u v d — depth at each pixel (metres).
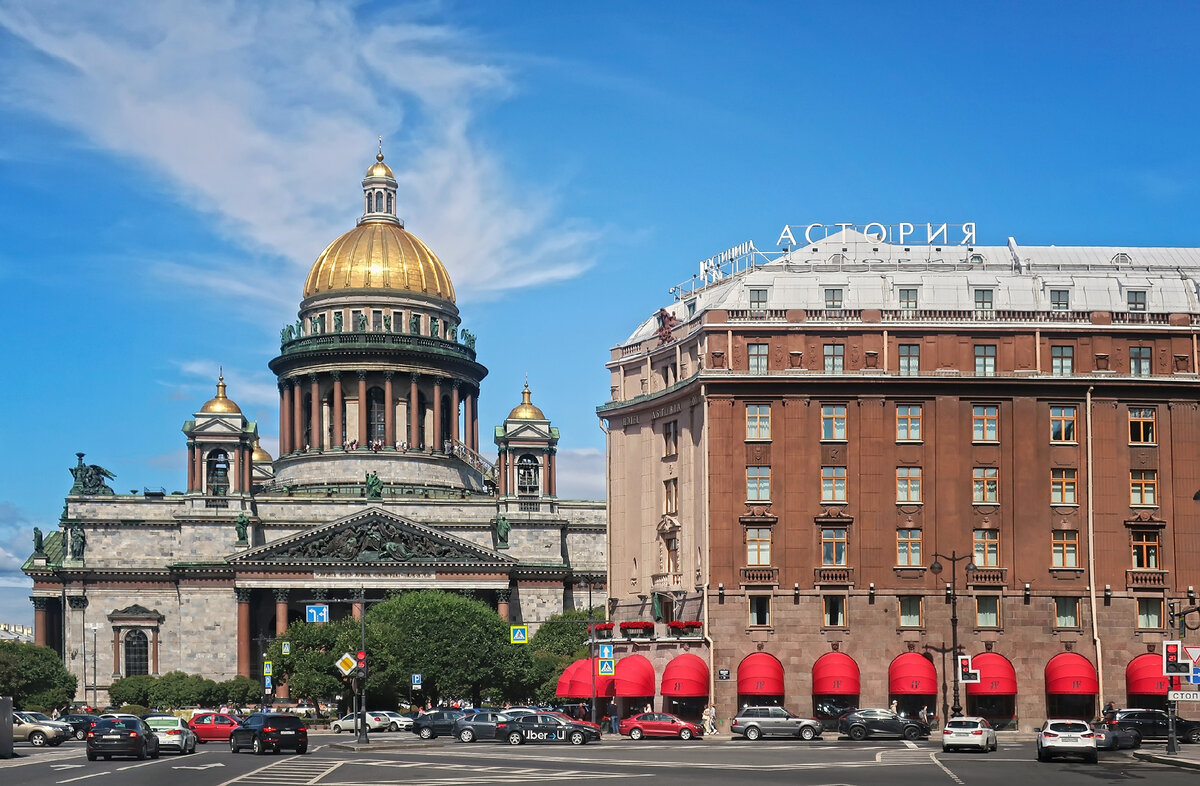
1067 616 127.44
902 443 128.75
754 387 129.50
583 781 74.00
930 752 97.81
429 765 88.56
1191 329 130.38
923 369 130.00
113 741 97.62
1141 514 127.94
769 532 128.25
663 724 118.62
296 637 188.88
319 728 172.62
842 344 131.00
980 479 128.62
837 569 127.06
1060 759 89.81
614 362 153.12
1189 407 129.62
